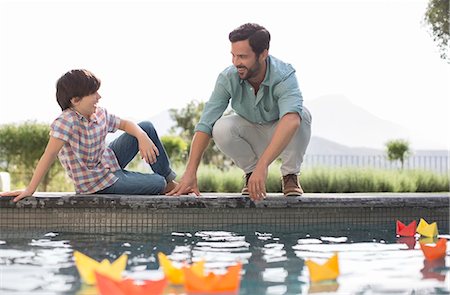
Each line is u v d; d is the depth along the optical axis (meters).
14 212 3.52
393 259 2.48
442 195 4.57
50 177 11.84
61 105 3.71
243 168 4.24
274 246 2.85
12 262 2.31
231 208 3.80
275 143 3.57
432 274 2.15
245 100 4.00
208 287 1.82
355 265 2.33
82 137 3.73
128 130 3.96
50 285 1.92
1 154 12.20
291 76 3.82
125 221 3.64
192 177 3.88
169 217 3.71
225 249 2.73
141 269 2.19
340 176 9.98
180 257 2.49
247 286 1.95
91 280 1.94
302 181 9.77
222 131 4.05
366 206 4.12
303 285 1.96
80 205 3.58
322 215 4.04
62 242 2.88
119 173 3.95
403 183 10.36
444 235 3.47
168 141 14.31
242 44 3.64
